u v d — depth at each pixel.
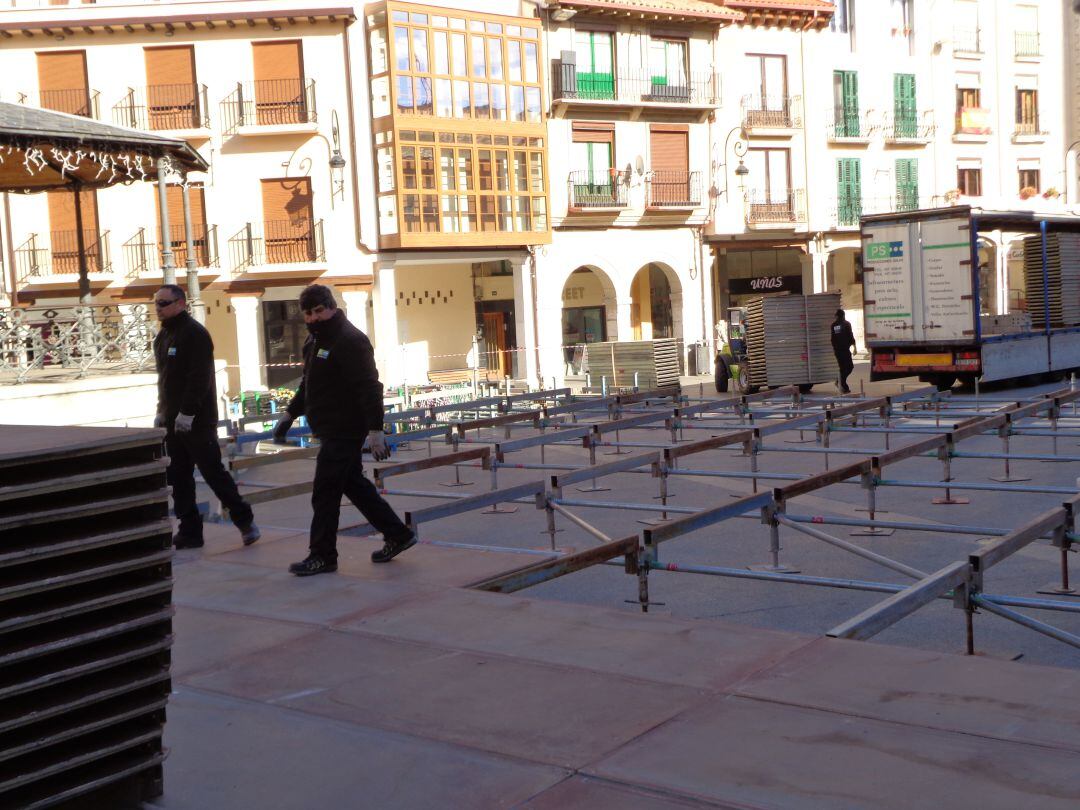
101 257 31.52
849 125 40.59
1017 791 3.40
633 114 36.25
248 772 3.90
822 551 9.45
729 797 3.47
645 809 3.44
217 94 31.42
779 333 27.41
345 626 5.68
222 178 31.70
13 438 3.46
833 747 3.80
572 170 35.41
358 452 6.90
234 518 7.85
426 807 3.55
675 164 37.50
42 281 31.22
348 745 4.11
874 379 25.52
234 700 4.66
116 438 3.41
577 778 3.69
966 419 14.40
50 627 3.27
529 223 33.72
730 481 13.84
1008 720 3.95
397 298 35.56
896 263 24.83
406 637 5.43
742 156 38.69
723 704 4.27
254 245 31.88
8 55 30.78
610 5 34.62
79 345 15.69
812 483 7.79
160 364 7.80
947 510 11.07
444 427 14.74
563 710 4.32
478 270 37.44
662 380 31.69
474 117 32.47
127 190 31.59
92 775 3.40
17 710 3.18
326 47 31.47
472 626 5.55
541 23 34.00
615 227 36.47
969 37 43.78
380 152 31.73
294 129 31.33
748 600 7.96
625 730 4.08
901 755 3.71
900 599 4.96
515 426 17.98
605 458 16.12
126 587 3.44
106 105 31.08
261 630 5.69
